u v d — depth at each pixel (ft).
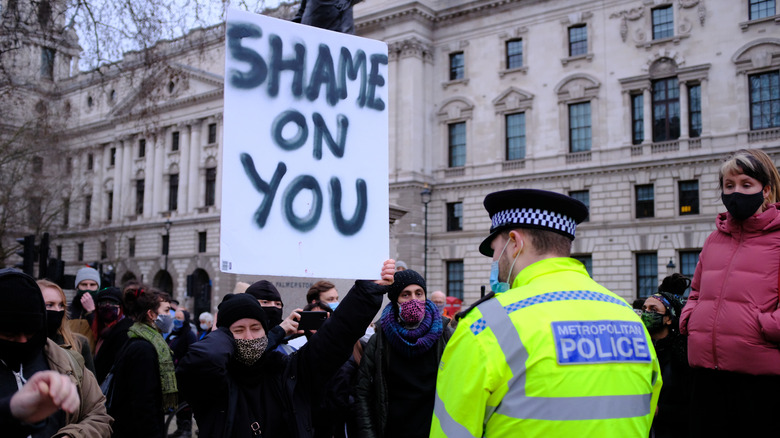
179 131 182.60
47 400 6.77
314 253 11.25
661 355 18.16
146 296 17.71
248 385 11.68
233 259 10.57
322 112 11.80
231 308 11.72
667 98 113.09
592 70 118.93
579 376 7.23
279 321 16.40
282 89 11.48
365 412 14.90
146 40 57.41
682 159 108.78
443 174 134.00
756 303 11.50
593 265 117.19
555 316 7.49
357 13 139.54
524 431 7.16
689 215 108.58
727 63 106.52
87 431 10.09
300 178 11.37
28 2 59.11
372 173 12.09
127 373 15.84
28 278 9.58
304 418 11.67
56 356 10.23
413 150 131.64
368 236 11.80
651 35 113.60
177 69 71.36
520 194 8.36
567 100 121.19
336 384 15.79
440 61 136.77
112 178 197.16
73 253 201.16
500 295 7.91
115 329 19.10
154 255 181.16
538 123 124.16
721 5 107.76
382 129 12.35
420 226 132.05
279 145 11.28
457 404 7.39
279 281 29.30
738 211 11.85
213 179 172.55
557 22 123.44
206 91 171.63
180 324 37.35
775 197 11.93
